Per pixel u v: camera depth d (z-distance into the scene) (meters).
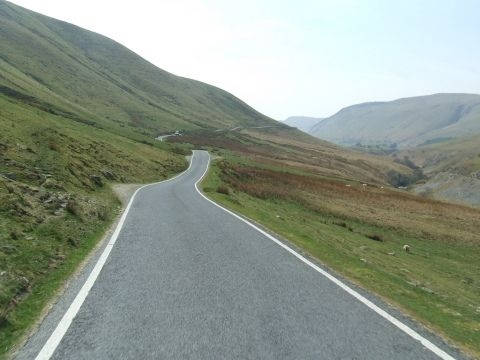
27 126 35.81
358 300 7.84
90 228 14.34
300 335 6.15
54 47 186.00
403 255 25.39
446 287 15.41
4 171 19.61
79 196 20.11
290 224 20.77
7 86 80.19
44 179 20.47
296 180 62.66
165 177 54.88
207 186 38.09
